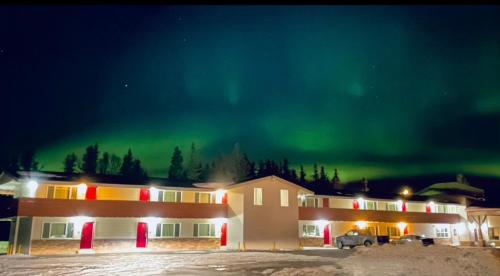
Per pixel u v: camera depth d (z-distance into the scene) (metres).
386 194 52.50
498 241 49.03
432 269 16.66
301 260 23.14
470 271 15.98
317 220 42.09
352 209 44.47
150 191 36.50
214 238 37.50
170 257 25.31
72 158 93.38
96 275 15.97
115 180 35.97
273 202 38.19
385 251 25.08
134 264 20.48
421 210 51.88
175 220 36.09
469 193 90.38
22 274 16.27
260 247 36.53
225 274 16.36
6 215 33.16
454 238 51.84
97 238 32.59
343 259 22.44
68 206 31.94
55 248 30.98
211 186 38.75
